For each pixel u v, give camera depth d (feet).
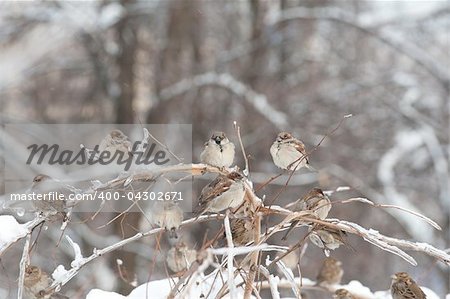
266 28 71.41
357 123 69.77
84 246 59.52
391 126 70.13
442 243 59.67
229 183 21.35
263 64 73.15
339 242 22.17
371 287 63.98
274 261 20.08
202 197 22.13
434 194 68.49
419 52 68.39
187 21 70.44
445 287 53.11
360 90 70.33
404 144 63.93
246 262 20.84
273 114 64.85
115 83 70.69
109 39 72.33
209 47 74.95
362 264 64.54
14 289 36.68
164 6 69.31
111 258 58.95
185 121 68.59
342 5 75.56
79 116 72.69
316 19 72.02
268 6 75.72
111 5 70.59
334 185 63.82
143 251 59.67
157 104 67.51
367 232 19.74
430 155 65.92
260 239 20.15
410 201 69.41
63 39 74.33
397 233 64.59
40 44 74.74
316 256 60.90
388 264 64.28
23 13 69.41
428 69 68.13
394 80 70.03
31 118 75.66
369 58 75.56
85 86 75.56
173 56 70.64
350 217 63.46
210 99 69.77
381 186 62.13
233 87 66.23
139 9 69.10
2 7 69.41
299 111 70.49
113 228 61.16
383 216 64.49
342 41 75.15
